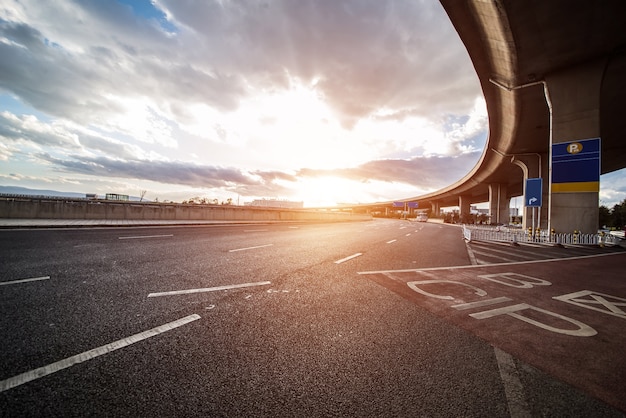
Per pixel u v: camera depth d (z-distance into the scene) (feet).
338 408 6.38
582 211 54.08
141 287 14.69
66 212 46.29
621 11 45.93
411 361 8.56
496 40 56.18
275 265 22.31
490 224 190.60
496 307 14.20
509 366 8.48
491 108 89.15
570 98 58.39
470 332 10.96
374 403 6.58
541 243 53.78
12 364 7.36
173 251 25.62
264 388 7.00
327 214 134.00
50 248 23.81
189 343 9.09
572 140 57.00
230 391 6.83
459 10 52.26
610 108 74.43
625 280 22.38
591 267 28.48
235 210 80.84
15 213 41.24
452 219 236.63
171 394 6.61
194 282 16.12
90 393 6.48
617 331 11.50
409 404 6.59
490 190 204.13
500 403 6.71
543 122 87.40
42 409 5.90
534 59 57.52
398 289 17.04
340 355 8.77
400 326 11.32
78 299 12.47
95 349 8.39
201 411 6.11
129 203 54.44
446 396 6.93
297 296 14.71
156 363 7.84
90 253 22.59
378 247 37.99
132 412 5.97
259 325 10.80
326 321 11.53
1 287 13.55
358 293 15.80
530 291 17.74
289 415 6.07
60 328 9.60
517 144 106.32
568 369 8.41
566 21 48.57
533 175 114.83
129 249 25.31
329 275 19.88
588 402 6.83
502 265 27.66
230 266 20.89
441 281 19.53
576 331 11.37
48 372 7.14
